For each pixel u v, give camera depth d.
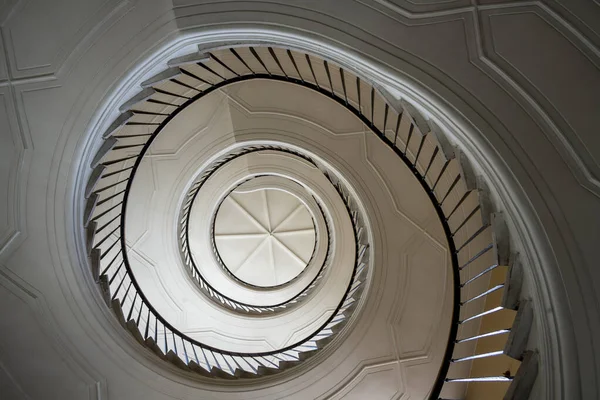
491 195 2.99
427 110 2.96
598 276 2.47
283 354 6.13
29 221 3.32
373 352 5.31
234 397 4.46
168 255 6.67
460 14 2.85
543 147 2.70
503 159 2.72
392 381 5.23
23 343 3.67
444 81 2.88
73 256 3.47
